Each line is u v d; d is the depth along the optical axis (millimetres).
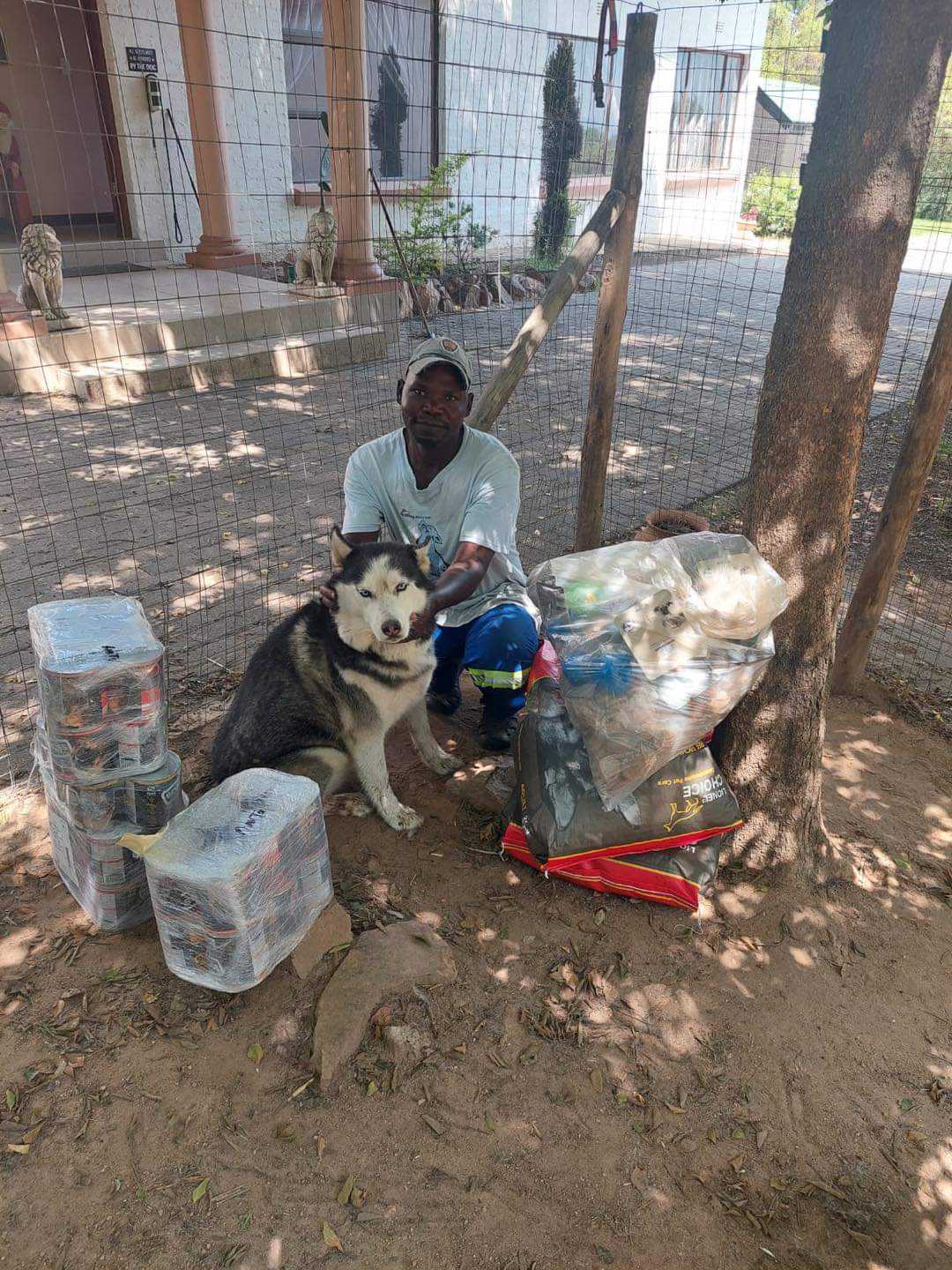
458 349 3416
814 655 3027
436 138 15266
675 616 2924
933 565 6363
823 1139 2377
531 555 5938
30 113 12984
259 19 12719
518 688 3793
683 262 17547
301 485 7320
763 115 20875
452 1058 2520
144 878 2836
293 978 2711
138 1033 2543
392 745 4043
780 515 2941
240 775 2811
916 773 3969
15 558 5820
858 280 2613
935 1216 2223
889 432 9383
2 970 2734
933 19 2311
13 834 3332
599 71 4164
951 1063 2605
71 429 8453
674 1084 2492
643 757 2900
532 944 2920
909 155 2482
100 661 2549
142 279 12219
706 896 3143
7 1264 2000
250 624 5051
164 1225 2088
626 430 9172
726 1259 2098
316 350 10672
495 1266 2051
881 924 3084
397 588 3018
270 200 14070
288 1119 2336
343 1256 2049
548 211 14203
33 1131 2273
